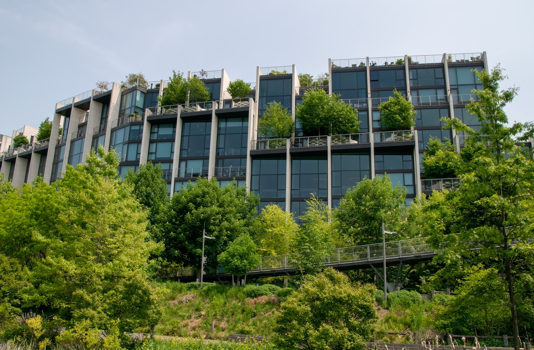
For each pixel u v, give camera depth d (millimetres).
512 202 15297
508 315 18594
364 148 44188
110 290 19000
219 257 31125
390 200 33594
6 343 18000
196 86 51562
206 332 24672
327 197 44219
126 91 55188
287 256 32375
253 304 27141
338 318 15922
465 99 49281
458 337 21062
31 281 21578
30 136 75438
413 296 25578
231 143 48281
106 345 17062
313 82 59281
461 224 16375
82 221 20812
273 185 45531
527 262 15625
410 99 48625
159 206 36156
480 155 15898
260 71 53875
